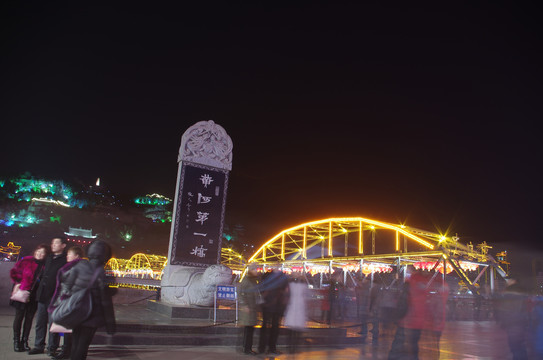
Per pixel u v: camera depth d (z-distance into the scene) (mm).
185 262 16641
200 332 11688
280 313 10945
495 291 10625
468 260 55719
